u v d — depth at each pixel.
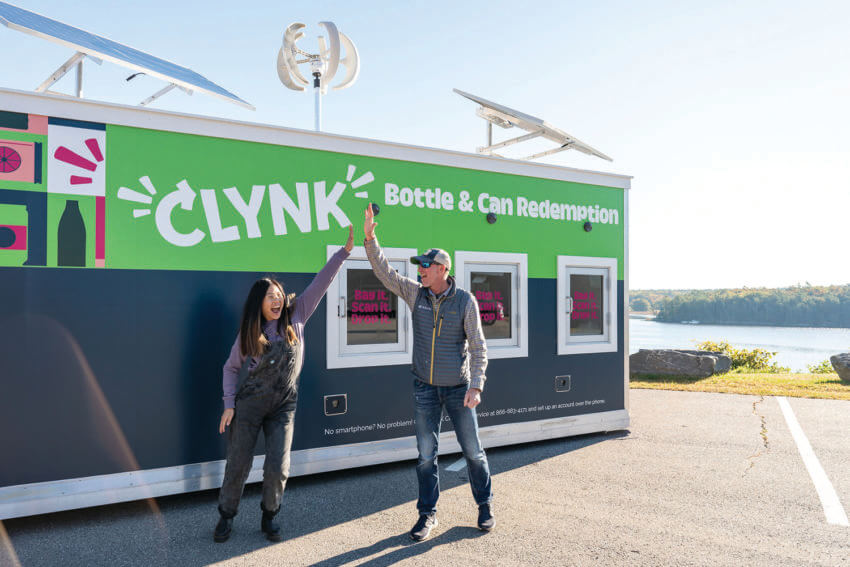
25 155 3.52
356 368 4.62
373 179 4.75
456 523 3.55
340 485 4.34
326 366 4.50
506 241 5.46
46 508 3.50
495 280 5.44
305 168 4.45
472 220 5.27
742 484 4.33
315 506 3.87
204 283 4.04
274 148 4.32
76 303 3.63
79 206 3.66
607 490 4.19
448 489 4.23
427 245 5.02
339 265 3.69
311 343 4.44
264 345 3.15
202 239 4.04
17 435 3.46
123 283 3.77
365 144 4.70
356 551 3.14
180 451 3.92
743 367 13.57
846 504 3.89
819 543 3.25
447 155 5.12
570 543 3.24
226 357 4.09
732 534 3.38
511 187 5.51
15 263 3.49
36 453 3.51
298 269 4.40
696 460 5.00
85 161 3.68
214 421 4.04
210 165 4.08
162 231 3.90
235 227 4.16
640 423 6.60
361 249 4.69
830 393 8.68
